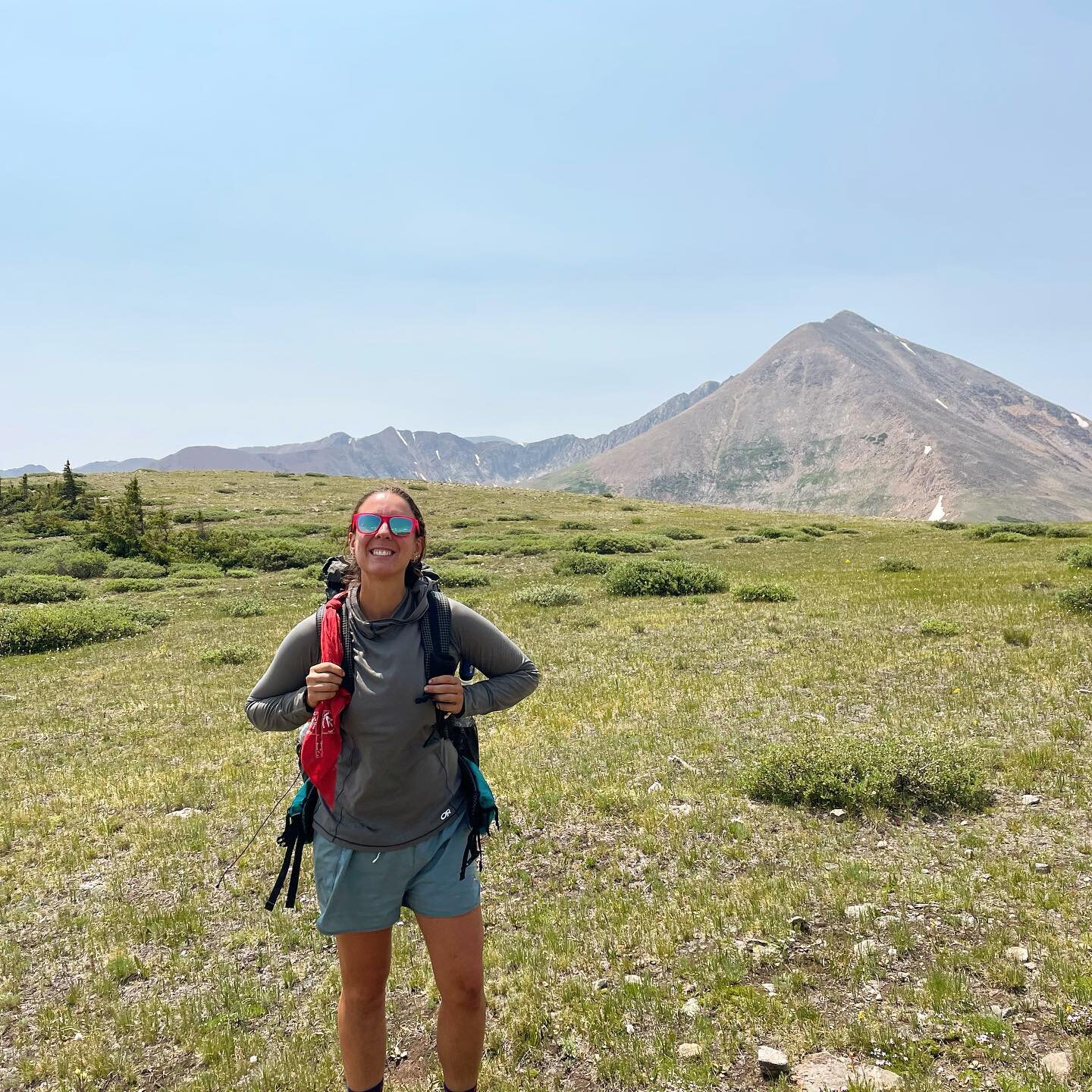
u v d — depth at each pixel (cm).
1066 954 484
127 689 1619
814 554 3784
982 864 620
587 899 606
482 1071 422
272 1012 497
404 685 316
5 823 873
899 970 484
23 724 1366
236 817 848
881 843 674
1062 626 1497
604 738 1038
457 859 332
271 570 4344
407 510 324
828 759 793
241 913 632
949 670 1244
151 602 3120
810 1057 412
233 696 1473
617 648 1638
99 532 4759
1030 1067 388
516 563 4053
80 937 611
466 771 340
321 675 312
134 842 797
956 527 5294
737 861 661
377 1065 347
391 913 329
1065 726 940
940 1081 384
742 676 1308
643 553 4338
